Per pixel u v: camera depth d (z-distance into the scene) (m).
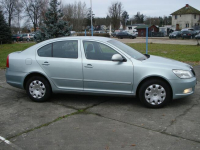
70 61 5.25
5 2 58.62
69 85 5.35
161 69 4.82
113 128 4.07
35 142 3.64
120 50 5.11
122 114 4.71
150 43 27.56
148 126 4.11
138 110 4.92
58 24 12.82
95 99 5.75
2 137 3.82
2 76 8.77
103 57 5.15
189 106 5.09
